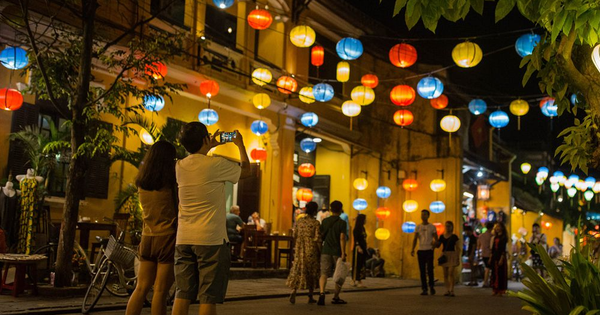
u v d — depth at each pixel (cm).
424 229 1476
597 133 468
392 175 2216
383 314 970
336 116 2105
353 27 2139
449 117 1658
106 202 1384
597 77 458
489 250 1895
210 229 504
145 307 899
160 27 1505
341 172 2208
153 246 553
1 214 1066
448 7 372
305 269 1063
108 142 998
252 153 1655
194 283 511
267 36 1900
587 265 467
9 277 1077
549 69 482
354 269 1552
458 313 1032
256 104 1565
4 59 1048
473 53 1123
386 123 2245
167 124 1316
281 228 1822
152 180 553
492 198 2747
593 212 3934
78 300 923
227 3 1291
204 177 509
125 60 1134
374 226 2184
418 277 2125
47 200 1234
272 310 947
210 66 1627
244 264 1523
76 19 1289
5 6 1157
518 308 1179
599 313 438
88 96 1007
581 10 356
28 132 1196
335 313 953
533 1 388
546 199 3409
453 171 2139
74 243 1045
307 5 1891
